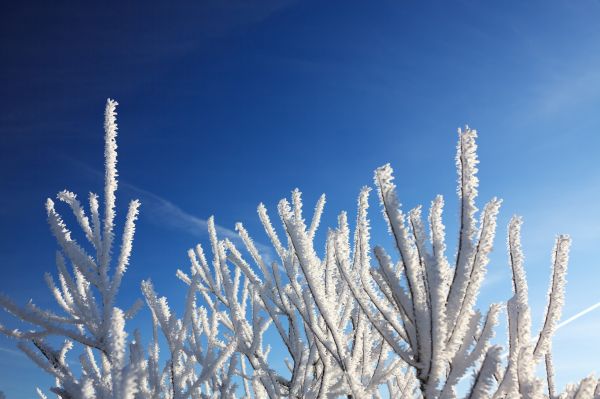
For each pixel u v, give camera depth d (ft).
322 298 5.82
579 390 4.46
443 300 4.39
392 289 4.84
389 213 4.60
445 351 4.57
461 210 4.43
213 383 9.27
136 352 6.14
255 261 9.44
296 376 8.55
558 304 4.91
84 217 6.03
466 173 4.37
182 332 7.19
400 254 4.59
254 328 9.15
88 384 4.57
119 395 3.81
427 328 4.59
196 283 7.47
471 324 4.74
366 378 6.88
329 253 7.54
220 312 10.24
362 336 6.93
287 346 8.82
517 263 5.00
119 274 5.86
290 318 8.79
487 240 4.48
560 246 5.04
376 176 4.71
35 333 5.72
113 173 6.03
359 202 6.67
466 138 4.38
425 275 4.63
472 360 4.48
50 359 6.19
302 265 5.75
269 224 8.85
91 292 6.00
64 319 5.82
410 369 8.14
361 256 6.45
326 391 7.22
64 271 6.03
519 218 5.15
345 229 7.02
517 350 4.58
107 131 6.03
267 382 8.77
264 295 8.82
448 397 4.38
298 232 5.77
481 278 4.49
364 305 5.30
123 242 5.98
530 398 4.29
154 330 7.89
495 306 4.68
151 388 6.63
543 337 4.89
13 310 5.60
